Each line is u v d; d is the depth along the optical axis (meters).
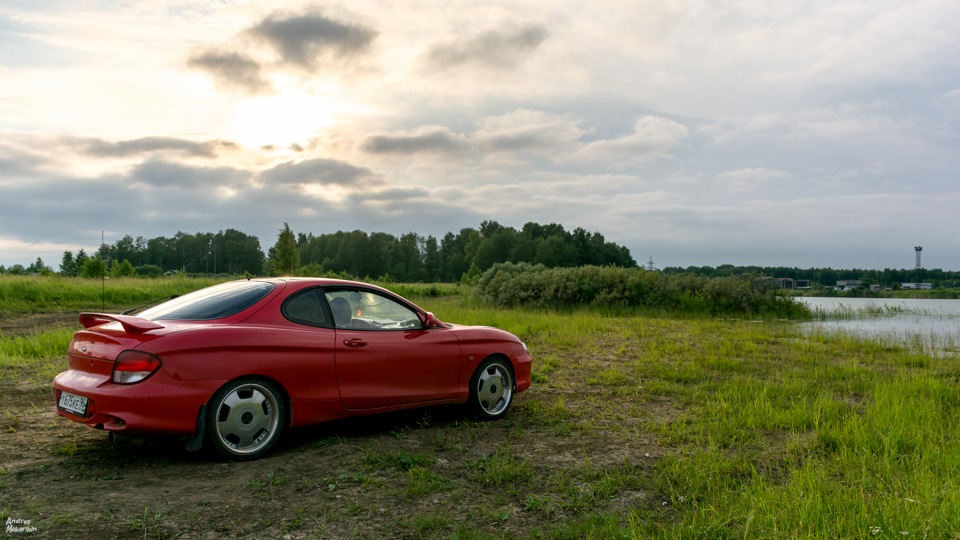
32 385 7.84
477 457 5.27
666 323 17.38
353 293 5.83
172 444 5.36
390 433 5.91
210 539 3.57
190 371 4.67
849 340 13.36
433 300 33.56
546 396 7.87
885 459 4.86
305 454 5.16
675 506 4.20
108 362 4.61
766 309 22.94
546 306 23.66
